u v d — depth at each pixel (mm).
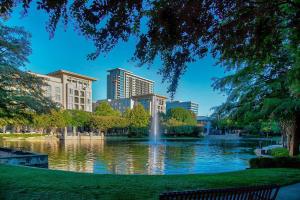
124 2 4379
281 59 14852
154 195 8641
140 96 172250
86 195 8641
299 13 5852
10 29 24625
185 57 5801
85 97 135500
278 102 15844
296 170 14016
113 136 100625
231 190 5004
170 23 4641
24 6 4207
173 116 124500
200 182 10570
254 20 5852
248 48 6422
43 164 21562
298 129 18750
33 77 27234
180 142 69938
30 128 93750
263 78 17453
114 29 4770
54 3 4137
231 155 35531
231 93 19109
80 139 83125
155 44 5336
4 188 9531
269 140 84062
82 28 4781
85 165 25719
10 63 24969
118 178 11414
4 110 26406
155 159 30672
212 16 4996
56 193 8898
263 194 5500
